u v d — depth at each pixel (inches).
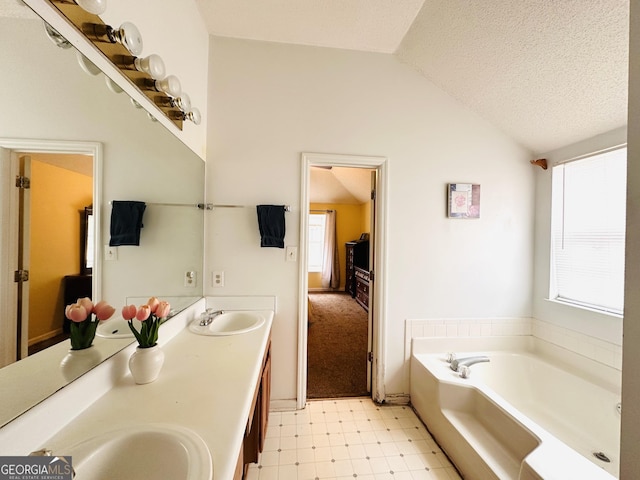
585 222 75.9
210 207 75.2
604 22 49.8
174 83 47.0
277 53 77.4
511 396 80.7
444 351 83.7
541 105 71.4
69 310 31.0
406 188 82.4
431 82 83.1
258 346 52.1
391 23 70.2
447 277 84.4
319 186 222.8
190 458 24.8
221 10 67.4
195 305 69.4
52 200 28.6
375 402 82.0
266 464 58.7
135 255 45.5
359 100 80.3
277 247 75.2
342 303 203.9
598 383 69.1
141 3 45.5
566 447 45.5
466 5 59.2
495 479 48.0
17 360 24.6
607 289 70.7
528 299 88.0
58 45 29.0
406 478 56.1
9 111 23.5
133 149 44.1
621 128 66.2
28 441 25.2
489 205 86.1
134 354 38.1
